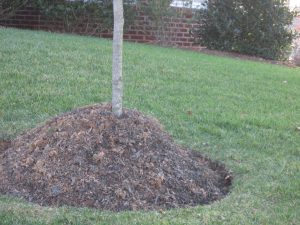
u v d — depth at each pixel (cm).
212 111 496
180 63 729
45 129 341
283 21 1111
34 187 300
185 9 1123
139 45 930
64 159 309
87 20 1093
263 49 1109
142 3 1093
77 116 339
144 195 297
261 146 411
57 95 480
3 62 564
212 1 1105
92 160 309
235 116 486
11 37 729
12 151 339
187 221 271
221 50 1113
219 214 282
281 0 1105
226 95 576
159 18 1090
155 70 646
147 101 501
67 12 1070
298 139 439
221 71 726
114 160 310
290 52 1162
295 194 318
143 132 331
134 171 307
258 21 1093
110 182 299
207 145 402
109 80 554
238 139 422
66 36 865
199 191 314
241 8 1092
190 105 508
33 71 545
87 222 263
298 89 675
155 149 327
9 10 1061
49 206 284
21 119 419
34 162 314
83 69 586
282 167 367
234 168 358
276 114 520
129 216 273
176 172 320
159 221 268
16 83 500
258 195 314
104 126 325
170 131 423
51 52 645
